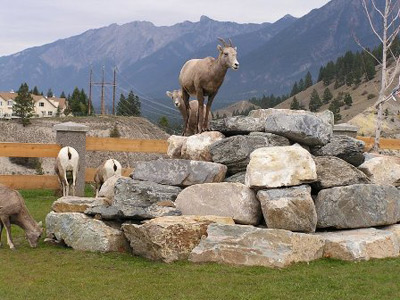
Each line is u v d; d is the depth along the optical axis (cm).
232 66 1076
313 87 17638
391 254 820
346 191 863
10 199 873
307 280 679
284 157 865
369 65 11494
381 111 1520
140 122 8681
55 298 620
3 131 8119
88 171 1559
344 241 789
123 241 858
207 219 816
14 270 738
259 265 738
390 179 1000
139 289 650
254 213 869
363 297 618
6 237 962
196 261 764
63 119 8581
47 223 921
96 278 698
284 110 1072
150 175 973
